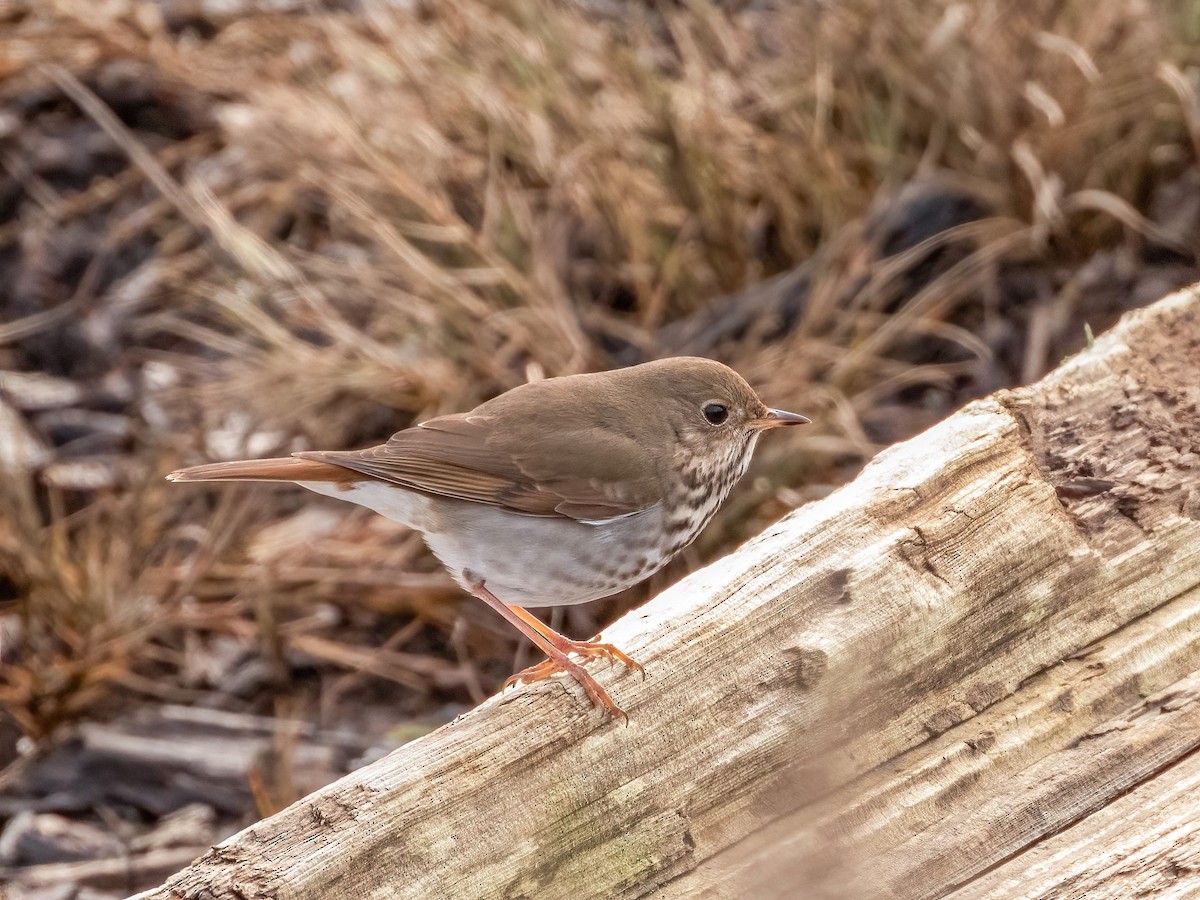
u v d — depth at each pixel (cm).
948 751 670
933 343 1227
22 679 1081
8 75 1515
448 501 810
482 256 1259
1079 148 1234
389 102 1355
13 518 1150
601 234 1299
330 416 1252
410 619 1168
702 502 847
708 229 1273
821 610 680
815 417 1148
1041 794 659
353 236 1385
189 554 1202
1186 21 1284
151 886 982
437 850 624
